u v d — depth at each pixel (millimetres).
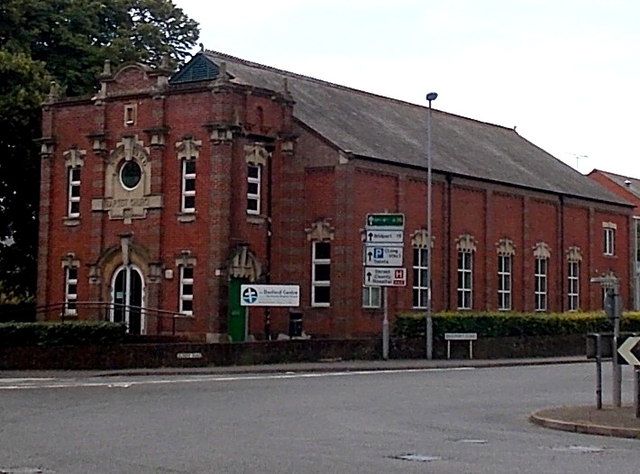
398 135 51250
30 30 50562
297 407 22781
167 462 14320
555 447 16734
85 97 45531
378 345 41812
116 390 26984
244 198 42969
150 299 43031
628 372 36688
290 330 44500
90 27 53438
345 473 13531
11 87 46719
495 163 55906
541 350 47781
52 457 14781
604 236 61562
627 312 55938
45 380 31094
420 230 48344
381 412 22047
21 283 52594
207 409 22078
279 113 44875
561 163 64188
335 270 44375
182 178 42938
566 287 58062
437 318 44125
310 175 45156
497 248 53125
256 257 43406
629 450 16578
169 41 59188
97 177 44938
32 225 51125
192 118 42719
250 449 15758
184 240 42531
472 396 26234
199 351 36312
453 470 13938
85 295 45000
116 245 44188
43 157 46500
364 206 45250
